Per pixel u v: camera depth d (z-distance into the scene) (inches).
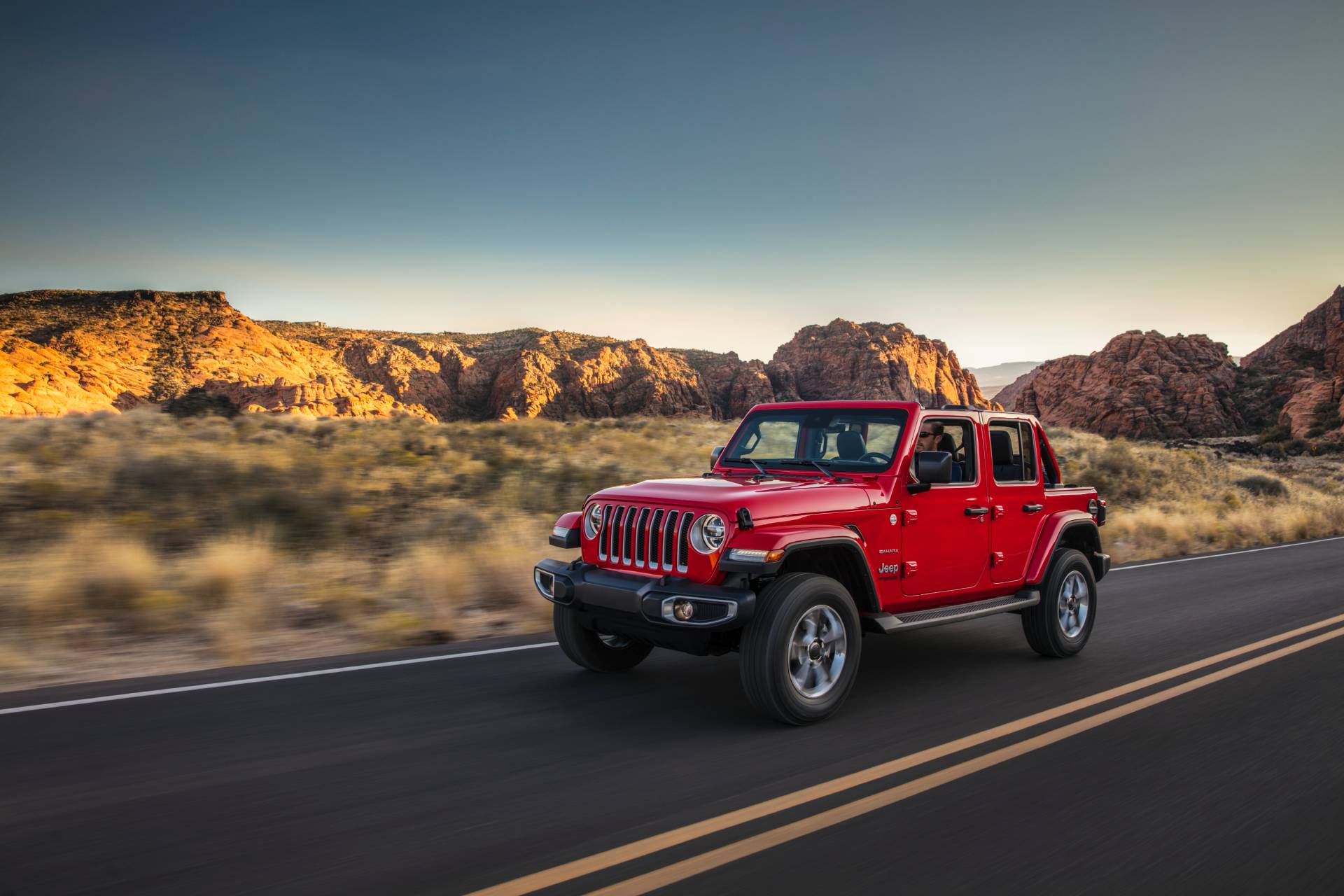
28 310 5285.4
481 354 6737.2
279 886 119.7
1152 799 156.1
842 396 6250.0
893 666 257.9
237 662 256.4
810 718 195.2
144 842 133.0
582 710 207.0
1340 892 124.0
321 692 218.8
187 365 4616.1
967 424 245.0
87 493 454.9
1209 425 4247.0
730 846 133.9
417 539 434.3
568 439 886.4
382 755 174.1
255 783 157.8
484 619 320.2
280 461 559.5
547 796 153.5
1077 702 218.4
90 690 216.1
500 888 119.7
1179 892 123.0
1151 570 488.1
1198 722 203.2
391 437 792.9
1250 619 336.8
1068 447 1307.8
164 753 172.7
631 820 143.4
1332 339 4623.5
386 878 122.2
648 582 197.6
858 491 214.1
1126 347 4761.3
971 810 149.7
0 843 132.2
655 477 637.3
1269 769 172.7
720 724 197.8
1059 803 153.6
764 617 189.9
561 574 215.5
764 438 255.4
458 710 205.8
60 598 293.6
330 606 315.6
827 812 147.4
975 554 241.9
